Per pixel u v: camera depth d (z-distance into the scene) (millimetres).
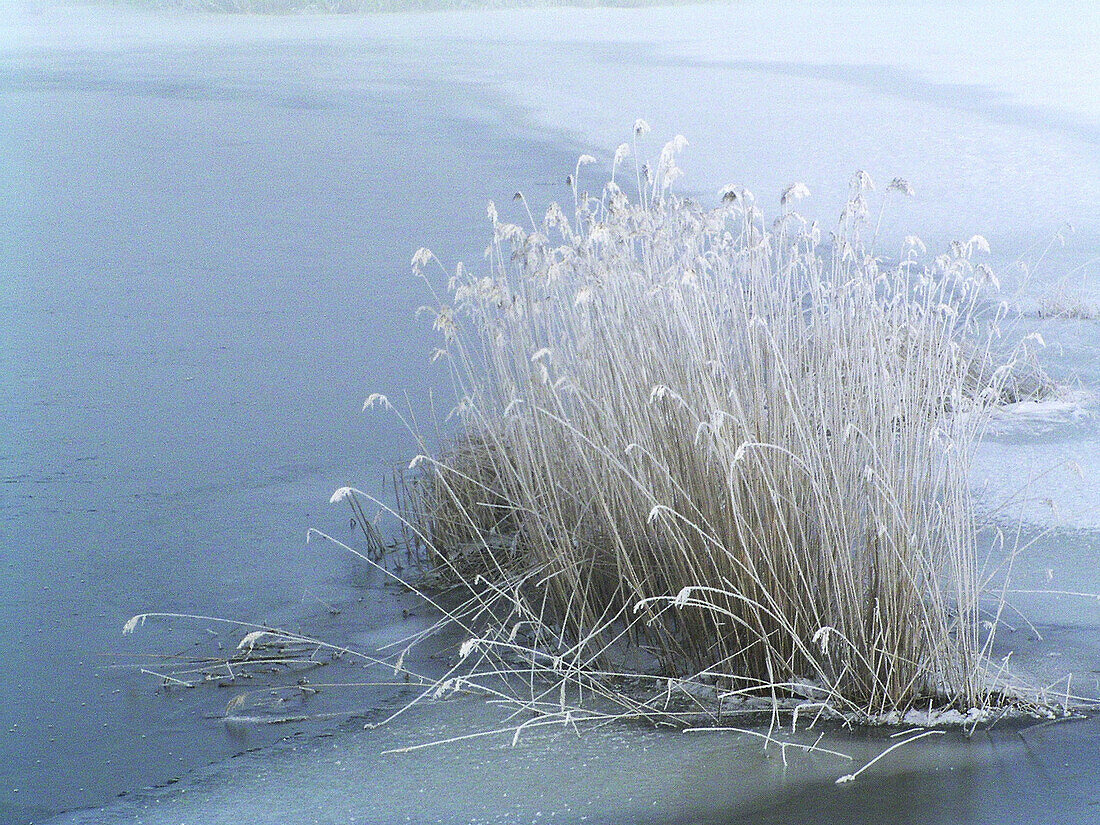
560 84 34656
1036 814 3391
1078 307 9453
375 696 4410
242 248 14266
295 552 5852
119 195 18766
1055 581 5035
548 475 4848
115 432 7730
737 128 23906
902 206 15125
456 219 15523
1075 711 3977
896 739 3844
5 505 6512
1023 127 23219
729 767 3730
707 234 4746
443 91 34219
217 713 4340
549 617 4930
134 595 5418
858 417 4227
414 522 6062
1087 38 49500
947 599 4633
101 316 11023
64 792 3855
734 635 4195
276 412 8078
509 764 3828
